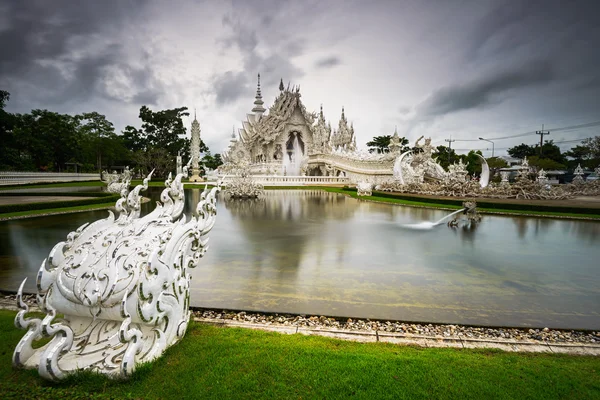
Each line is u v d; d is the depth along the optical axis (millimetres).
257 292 5777
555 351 3967
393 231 11992
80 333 3543
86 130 57406
